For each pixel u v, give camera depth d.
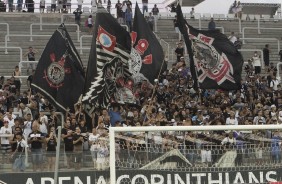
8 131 34.47
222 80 40.78
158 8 63.53
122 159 27.41
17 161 28.89
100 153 28.83
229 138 27.67
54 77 36.16
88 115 35.62
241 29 60.81
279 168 27.84
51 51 36.31
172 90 42.62
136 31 40.31
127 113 37.12
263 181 27.70
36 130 32.34
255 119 39.44
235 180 27.67
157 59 40.28
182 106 40.12
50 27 56.38
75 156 28.80
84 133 32.88
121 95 37.56
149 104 37.66
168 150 27.45
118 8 58.75
